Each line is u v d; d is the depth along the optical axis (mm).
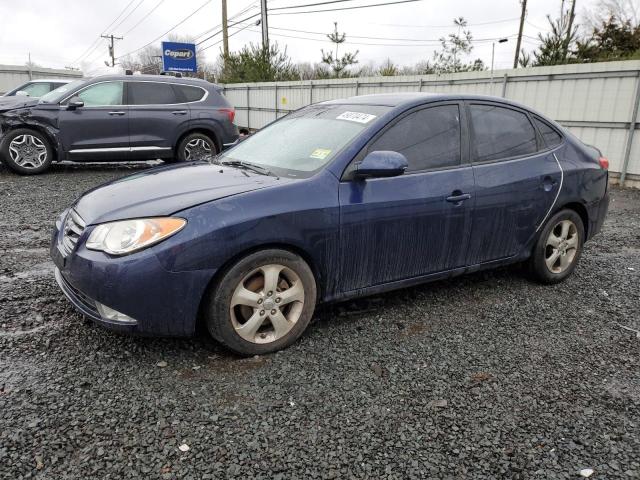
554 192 4062
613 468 2162
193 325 2756
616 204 8070
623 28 16359
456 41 23109
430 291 4090
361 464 2143
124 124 9328
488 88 11617
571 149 4316
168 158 10094
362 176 3121
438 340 3262
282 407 2502
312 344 3148
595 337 3369
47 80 13438
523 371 2918
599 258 5156
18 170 8953
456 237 3588
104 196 3080
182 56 26875
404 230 3320
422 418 2461
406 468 2127
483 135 3781
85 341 3059
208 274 2697
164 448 2188
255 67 21406
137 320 2658
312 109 4062
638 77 9172
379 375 2818
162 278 2619
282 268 2943
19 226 5625
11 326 3213
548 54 13859
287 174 3205
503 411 2535
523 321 3584
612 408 2588
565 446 2293
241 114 21484
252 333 2916
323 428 2361
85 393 2543
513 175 3812
